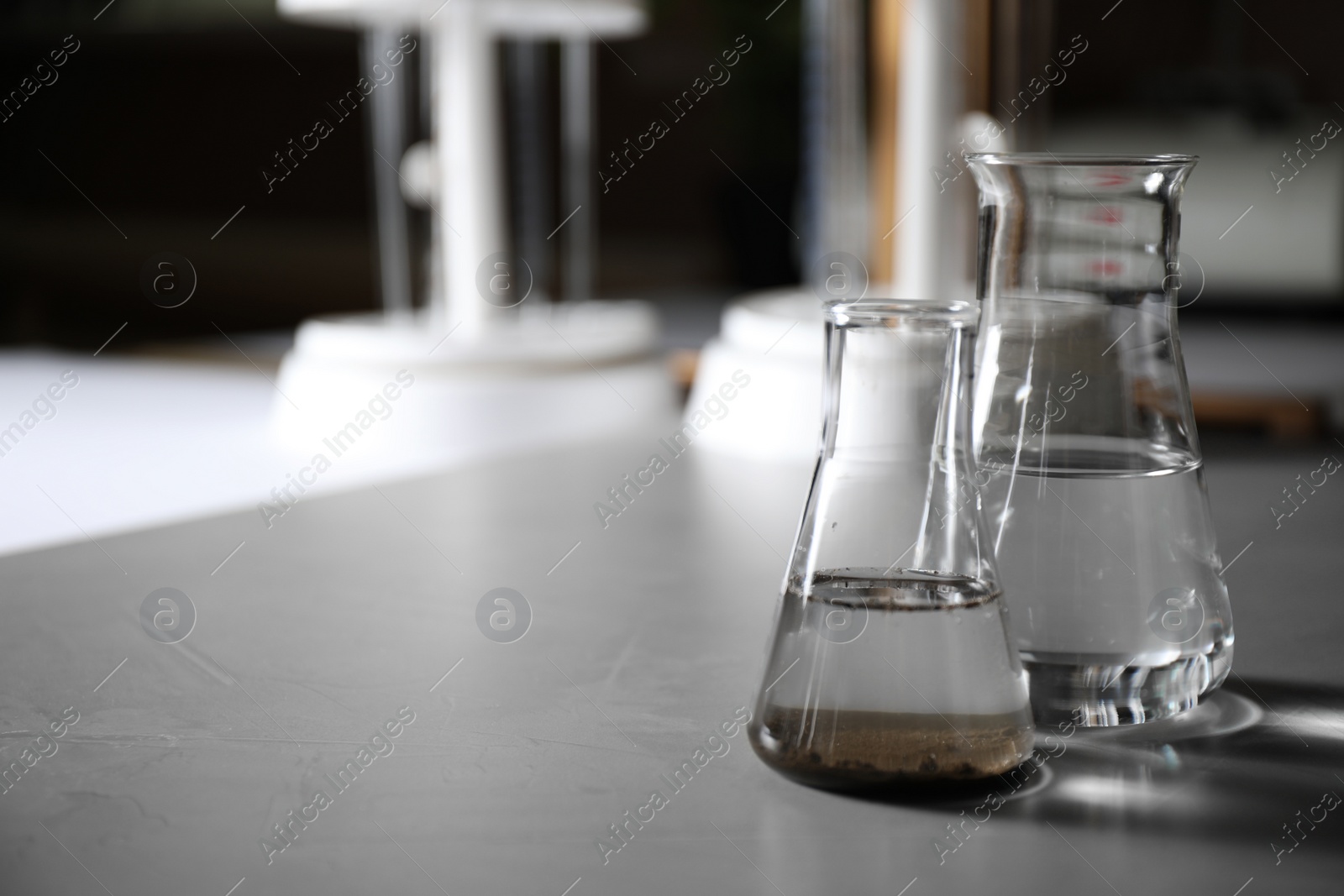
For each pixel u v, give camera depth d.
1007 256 0.67
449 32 1.62
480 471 1.18
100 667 0.76
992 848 0.63
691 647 0.78
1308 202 2.41
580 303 2.13
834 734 0.65
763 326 1.24
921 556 0.65
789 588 0.66
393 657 0.77
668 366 1.74
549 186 3.58
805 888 0.61
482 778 0.67
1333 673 0.75
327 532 0.96
